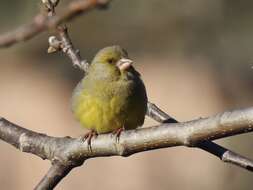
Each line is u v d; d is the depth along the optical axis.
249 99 20.17
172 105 22.02
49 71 23.44
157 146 4.83
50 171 5.13
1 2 20.12
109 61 6.61
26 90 23.27
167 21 21.62
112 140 4.98
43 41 22.81
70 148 5.09
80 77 23.34
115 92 6.37
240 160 5.10
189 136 4.66
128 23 22.12
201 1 20.81
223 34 20.64
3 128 5.24
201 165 18.09
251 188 14.56
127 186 18.88
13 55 23.25
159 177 18.73
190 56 21.73
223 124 4.54
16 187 19.11
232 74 20.52
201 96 21.23
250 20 20.33
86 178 18.94
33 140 5.17
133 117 6.41
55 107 22.84
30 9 20.16
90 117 6.47
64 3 14.31
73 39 22.31
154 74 22.75
